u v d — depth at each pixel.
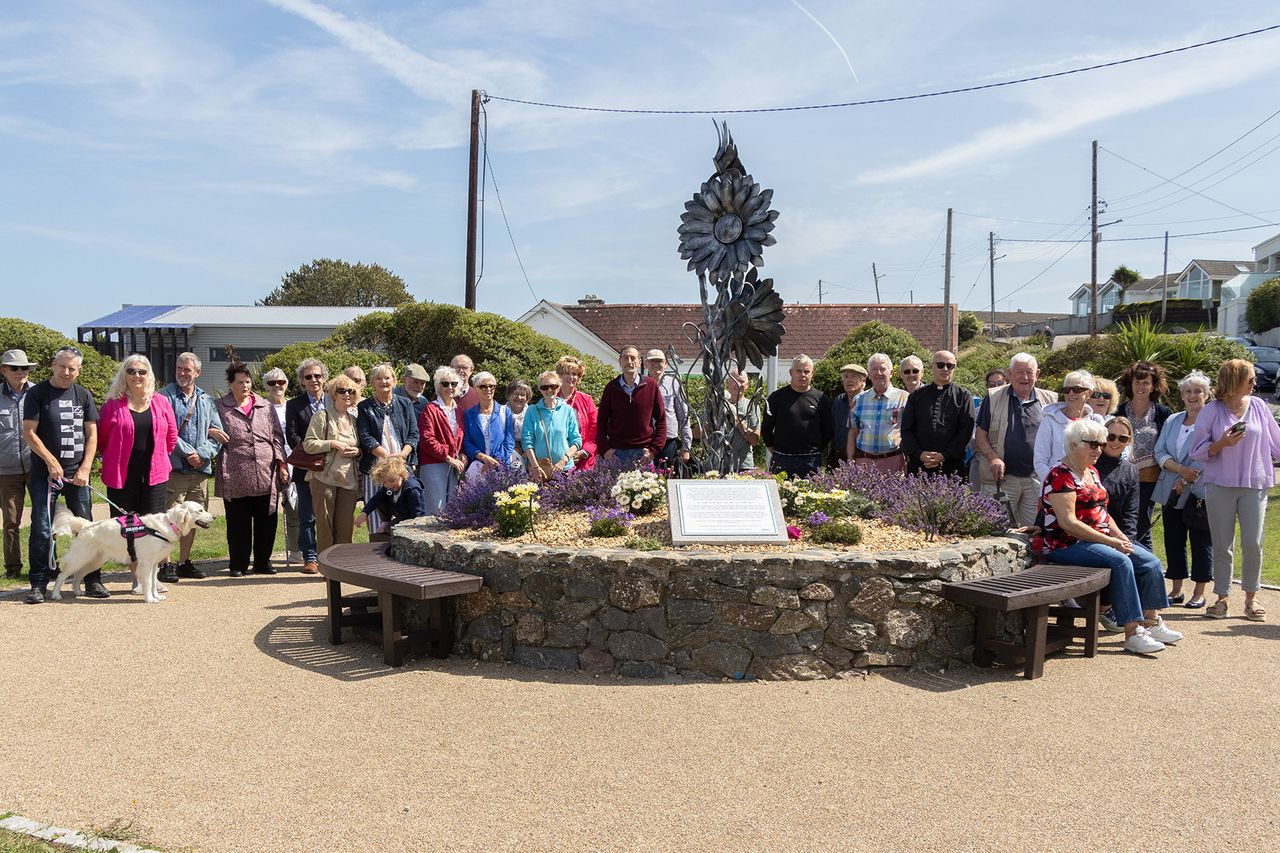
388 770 4.13
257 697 5.12
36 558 7.48
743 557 5.45
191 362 8.54
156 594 7.53
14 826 3.52
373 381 8.46
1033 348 32.38
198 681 5.40
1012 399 7.62
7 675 5.47
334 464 8.37
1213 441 6.93
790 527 6.18
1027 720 4.76
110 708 4.93
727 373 8.09
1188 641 6.32
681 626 5.47
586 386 17.78
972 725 4.68
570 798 3.86
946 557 5.60
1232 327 44.34
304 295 65.94
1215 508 6.97
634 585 5.52
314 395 8.70
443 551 6.11
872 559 5.45
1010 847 3.45
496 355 18.44
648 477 6.94
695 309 29.91
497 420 8.76
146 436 7.92
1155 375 7.71
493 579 5.82
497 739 4.50
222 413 8.67
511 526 6.37
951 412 7.82
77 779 4.03
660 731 4.61
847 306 31.17
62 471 7.48
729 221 7.73
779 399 8.60
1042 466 7.03
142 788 3.94
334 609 6.24
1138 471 7.16
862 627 5.46
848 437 8.70
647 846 3.46
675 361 8.60
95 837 3.45
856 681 5.38
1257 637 6.43
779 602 5.41
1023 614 6.03
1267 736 4.54
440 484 8.17
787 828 3.60
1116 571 6.04
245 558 8.80
